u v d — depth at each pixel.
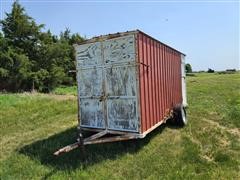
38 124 10.30
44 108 13.78
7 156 6.80
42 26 29.59
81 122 7.80
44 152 6.84
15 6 27.89
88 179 5.20
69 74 35.44
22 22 27.89
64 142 7.64
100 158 6.26
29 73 27.34
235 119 10.27
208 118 10.88
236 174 5.33
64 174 5.44
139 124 6.64
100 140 6.51
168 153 6.60
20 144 7.76
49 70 30.31
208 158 6.36
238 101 15.21
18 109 13.41
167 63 9.19
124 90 6.84
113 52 6.93
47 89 29.75
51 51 29.86
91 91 7.49
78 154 6.54
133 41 6.57
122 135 6.93
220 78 46.31
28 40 28.91
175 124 9.58
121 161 6.08
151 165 5.84
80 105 7.79
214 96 18.83
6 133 9.08
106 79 7.14
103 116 7.29
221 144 7.36
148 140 7.66
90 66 7.45
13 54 26.33
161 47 8.49
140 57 6.66
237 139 7.76
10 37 27.97
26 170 5.73
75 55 7.75
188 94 20.75
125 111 6.86
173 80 9.95
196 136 8.17
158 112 7.96
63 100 17.16
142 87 6.74
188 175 5.25
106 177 5.27
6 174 5.56
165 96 8.80
